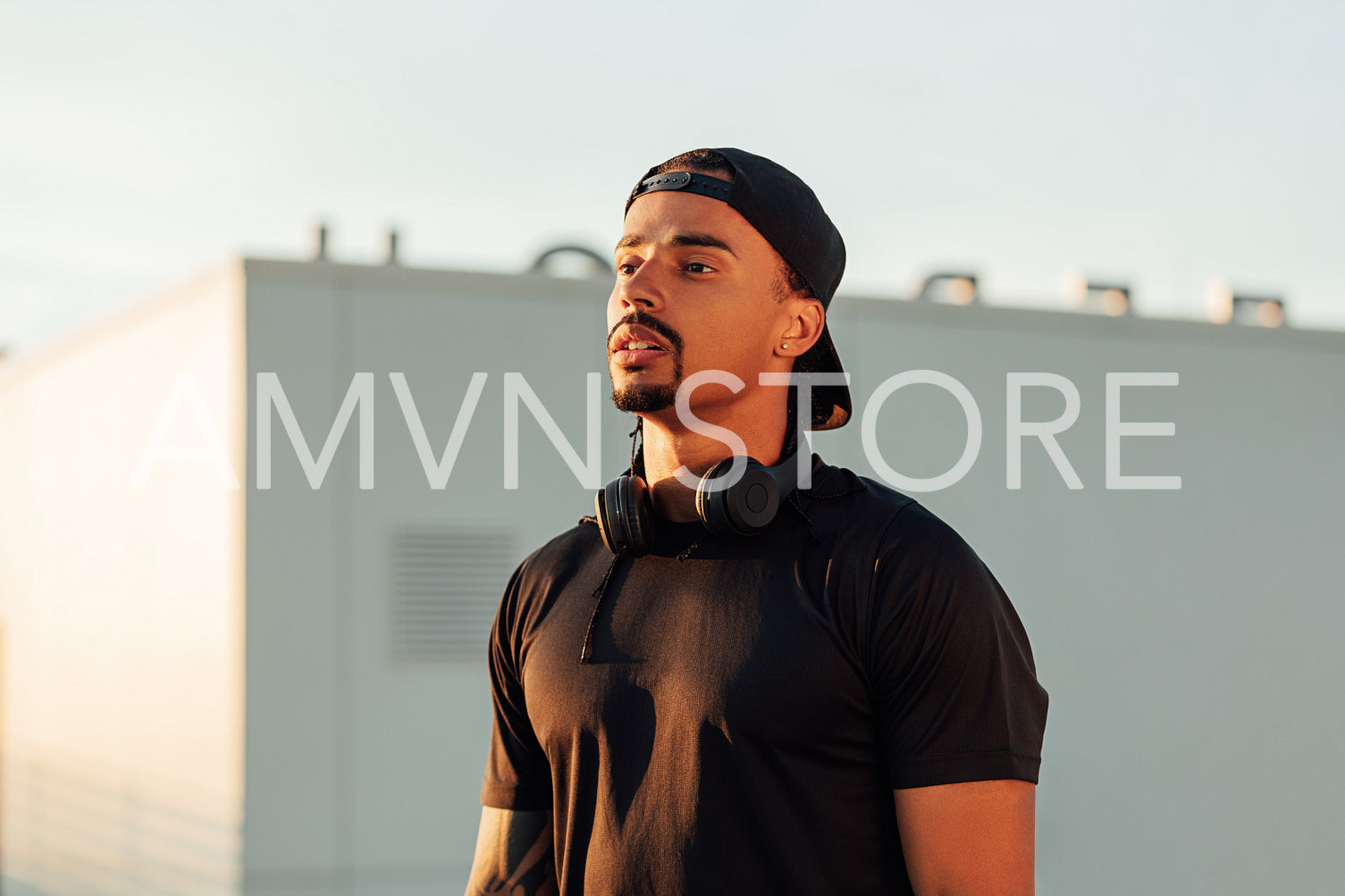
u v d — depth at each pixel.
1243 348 9.14
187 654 7.96
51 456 10.68
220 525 7.54
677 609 1.50
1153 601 8.77
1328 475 9.23
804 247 1.53
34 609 11.11
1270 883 8.83
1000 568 8.48
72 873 10.13
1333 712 9.07
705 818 1.41
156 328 8.50
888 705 1.41
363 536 7.48
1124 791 8.62
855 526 1.47
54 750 10.59
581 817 1.52
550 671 1.57
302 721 7.32
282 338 7.45
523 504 7.71
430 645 7.51
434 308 7.68
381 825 7.37
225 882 7.36
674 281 1.49
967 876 1.36
